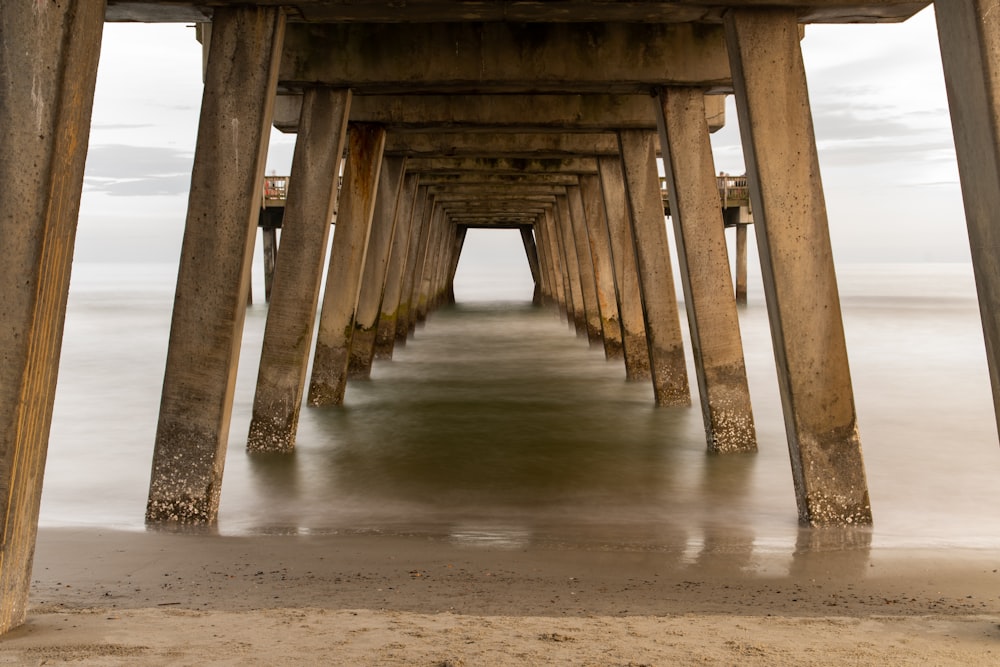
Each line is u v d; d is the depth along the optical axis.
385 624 4.52
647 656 3.85
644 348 18.14
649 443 11.80
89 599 5.43
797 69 8.04
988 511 8.52
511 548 7.12
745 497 9.05
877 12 8.41
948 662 3.89
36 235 5.04
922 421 13.46
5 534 4.77
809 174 7.99
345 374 15.03
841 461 7.99
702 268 11.27
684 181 11.31
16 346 5.00
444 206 35.97
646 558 6.84
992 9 5.32
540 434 12.41
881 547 7.21
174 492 8.03
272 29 8.24
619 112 14.30
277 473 10.11
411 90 11.88
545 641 4.13
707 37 11.12
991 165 5.38
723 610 5.31
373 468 10.36
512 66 11.34
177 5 8.22
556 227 33.00
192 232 8.10
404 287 25.97
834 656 3.93
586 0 8.27
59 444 11.63
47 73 5.04
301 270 11.53
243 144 8.13
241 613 4.87
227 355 8.02
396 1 8.41
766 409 14.47
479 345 26.09
